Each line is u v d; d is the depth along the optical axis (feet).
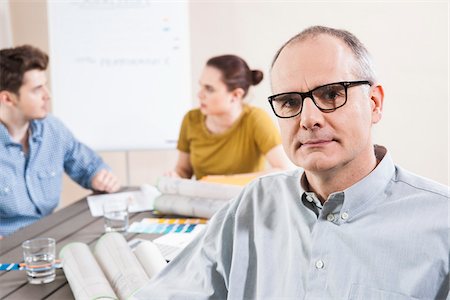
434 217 2.93
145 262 4.43
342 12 9.57
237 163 8.09
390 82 9.44
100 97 9.69
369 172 3.14
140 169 11.18
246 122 8.01
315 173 3.10
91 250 5.06
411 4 9.15
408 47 9.27
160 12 9.48
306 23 9.82
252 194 3.69
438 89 9.24
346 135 2.94
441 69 9.19
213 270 3.68
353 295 2.99
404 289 2.87
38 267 4.34
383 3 9.28
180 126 9.65
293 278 3.22
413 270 2.88
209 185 6.11
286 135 3.10
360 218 3.10
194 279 3.71
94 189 7.67
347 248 3.08
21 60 7.22
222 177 7.03
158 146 9.77
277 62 3.10
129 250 4.58
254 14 10.05
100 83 9.66
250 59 10.23
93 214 6.39
